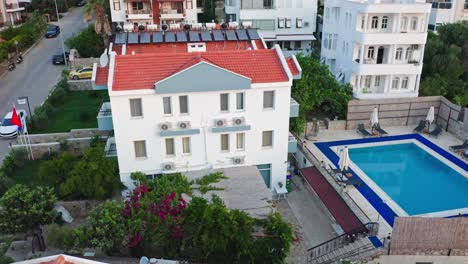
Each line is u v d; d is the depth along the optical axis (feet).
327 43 150.92
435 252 67.26
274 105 84.69
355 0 135.44
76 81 156.35
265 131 87.25
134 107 80.07
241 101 83.56
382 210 82.17
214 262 67.82
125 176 84.79
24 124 106.22
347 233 73.00
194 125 82.79
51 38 224.53
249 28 121.08
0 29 222.48
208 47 108.99
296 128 111.96
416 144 113.19
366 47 131.03
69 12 286.25
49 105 129.59
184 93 79.36
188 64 81.97
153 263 62.85
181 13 183.93
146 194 75.82
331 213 81.00
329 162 102.22
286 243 66.95
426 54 143.74
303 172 95.14
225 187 79.56
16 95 149.07
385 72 127.95
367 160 105.09
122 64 81.82
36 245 74.54
